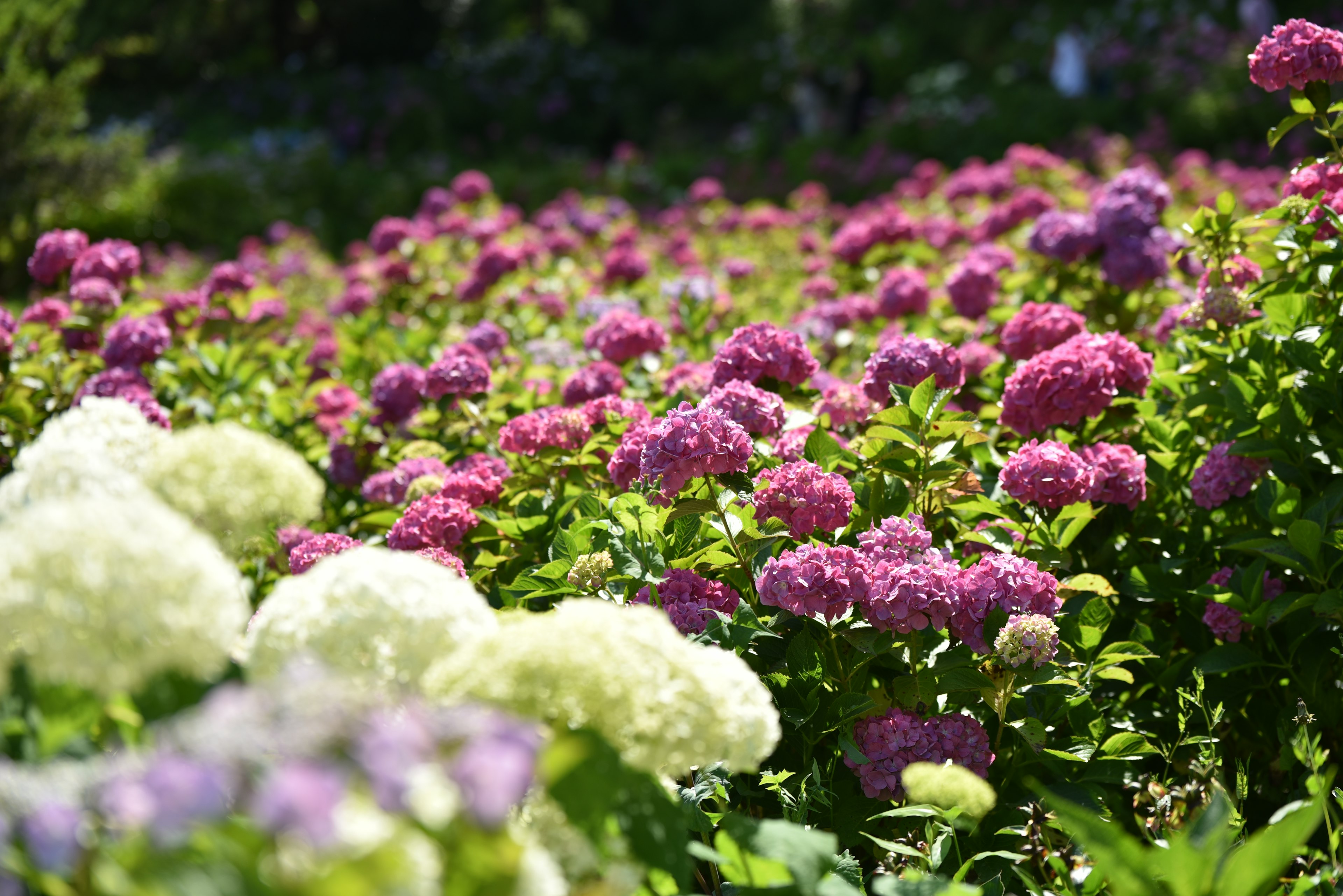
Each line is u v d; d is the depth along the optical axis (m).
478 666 1.61
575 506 3.26
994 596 2.60
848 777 2.75
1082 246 4.82
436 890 1.17
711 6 24.78
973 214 8.20
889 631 2.60
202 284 8.95
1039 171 8.56
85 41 18.58
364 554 1.78
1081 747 2.67
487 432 4.14
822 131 17.36
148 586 1.35
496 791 1.10
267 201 13.37
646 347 4.52
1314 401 3.18
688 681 1.75
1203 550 3.38
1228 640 3.09
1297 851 1.86
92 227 11.80
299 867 1.12
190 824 1.08
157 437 2.03
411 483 3.64
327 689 1.20
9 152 10.39
